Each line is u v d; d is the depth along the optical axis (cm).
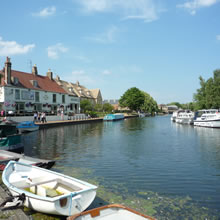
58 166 1159
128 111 10362
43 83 4541
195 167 1145
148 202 729
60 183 673
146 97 11038
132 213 505
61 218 580
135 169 1107
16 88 3606
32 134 2586
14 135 1468
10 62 3528
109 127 3744
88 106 6188
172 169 1111
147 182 920
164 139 2211
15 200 603
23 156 1062
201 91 5947
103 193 799
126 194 793
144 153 1496
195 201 740
